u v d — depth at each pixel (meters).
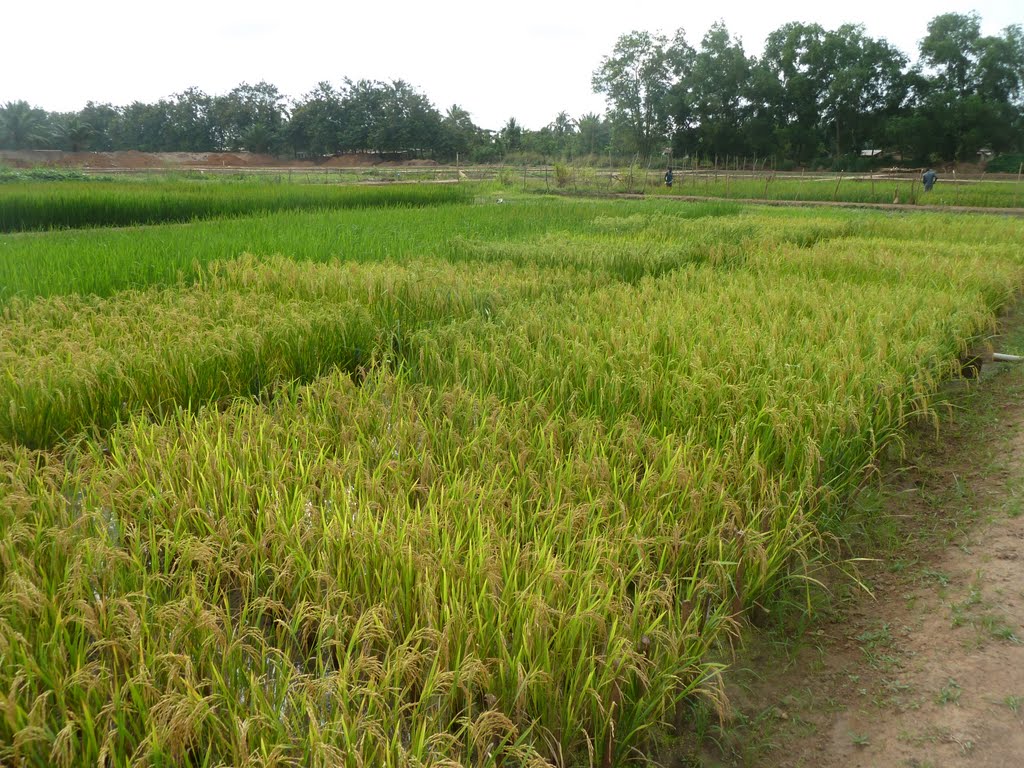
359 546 3.48
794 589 4.22
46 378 5.29
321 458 4.39
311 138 81.56
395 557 3.38
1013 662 3.56
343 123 81.88
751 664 3.72
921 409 6.20
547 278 9.55
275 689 2.80
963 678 3.51
